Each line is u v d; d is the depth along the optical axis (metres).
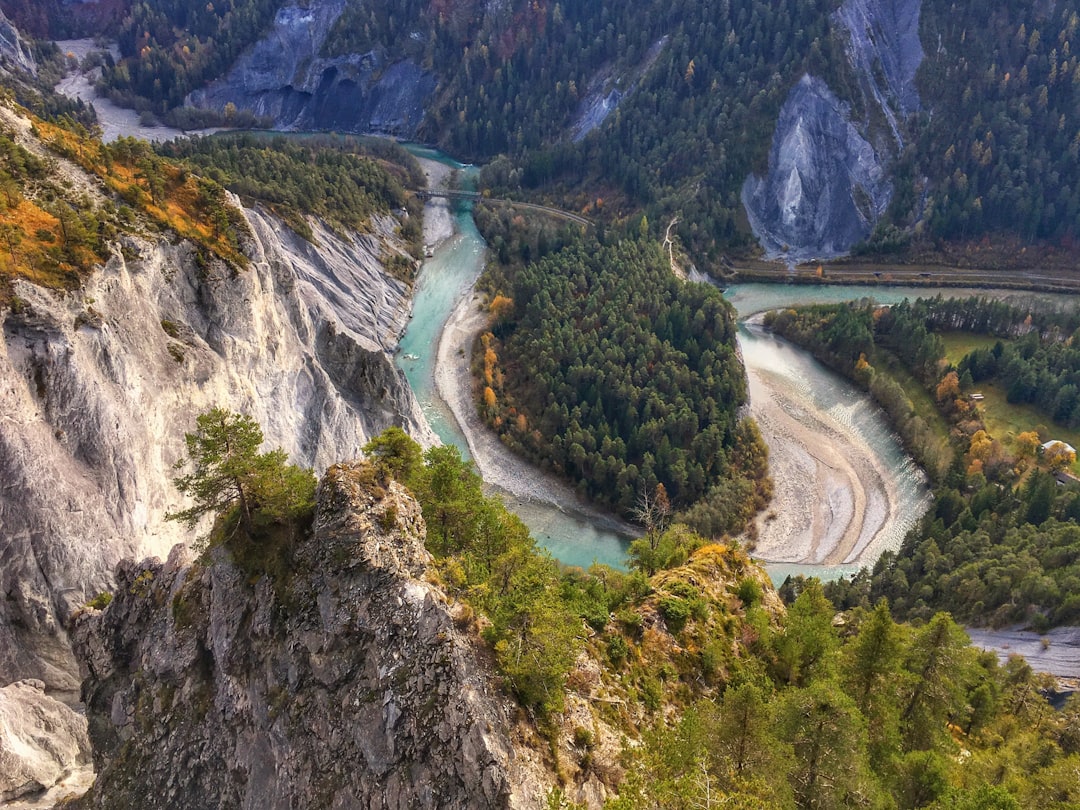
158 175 81.62
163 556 61.53
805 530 118.00
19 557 51.62
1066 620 91.12
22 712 47.84
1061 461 125.44
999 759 50.59
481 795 30.23
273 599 38.31
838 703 38.88
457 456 49.34
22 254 58.41
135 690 43.03
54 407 55.81
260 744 36.88
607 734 38.19
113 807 40.16
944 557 103.12
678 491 118.81
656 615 50.81
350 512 37.78
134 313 65.81
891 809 39.44
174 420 67.06
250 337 80.06
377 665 34.53
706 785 29.91
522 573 40.91
